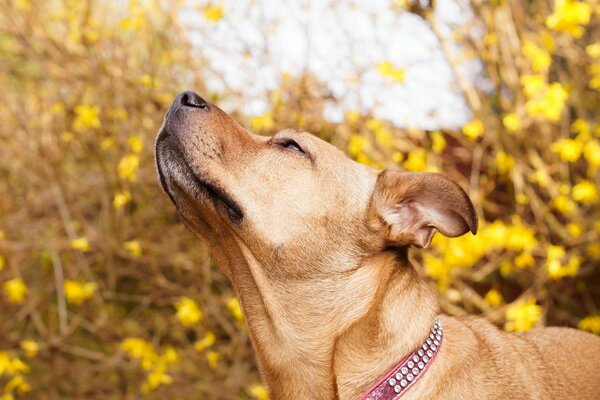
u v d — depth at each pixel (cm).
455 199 85
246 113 141
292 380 88
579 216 139
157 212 154
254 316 90
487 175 153
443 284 131
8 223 156
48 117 151
